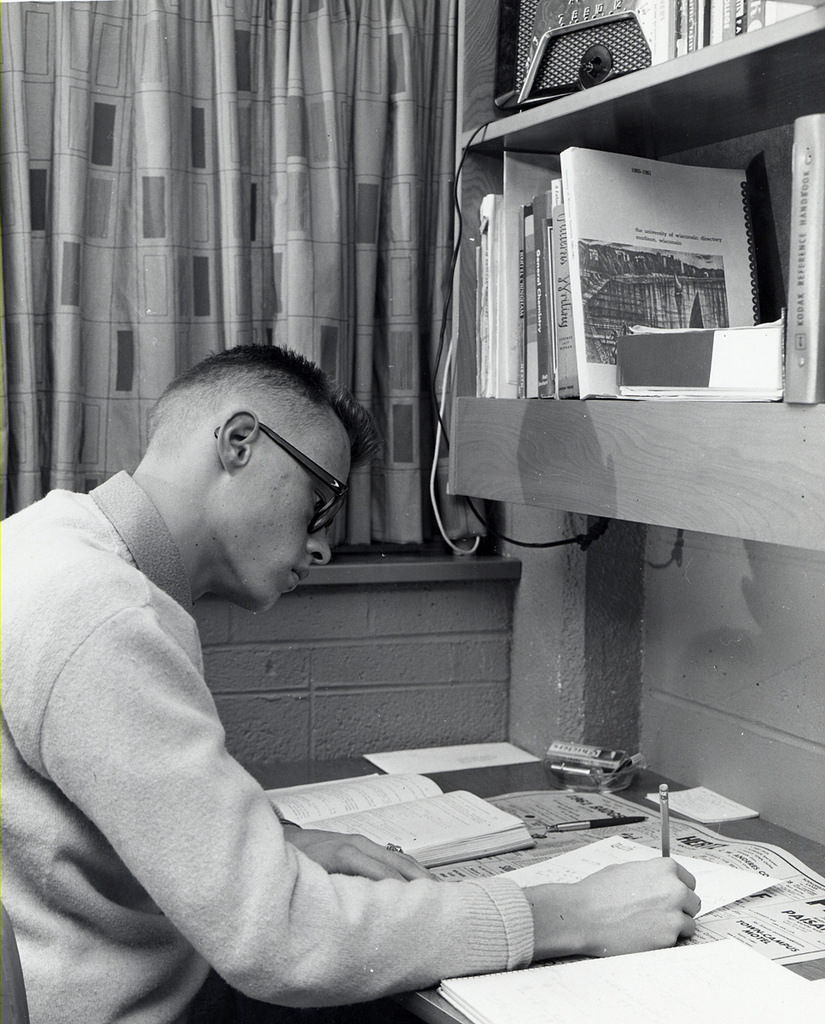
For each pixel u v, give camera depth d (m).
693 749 1.89
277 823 1.07
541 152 1.78
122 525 1.17
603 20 1.56
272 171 1.99
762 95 1.44
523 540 2.08
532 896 1.20
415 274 2.08
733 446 1.26
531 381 1.68
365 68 2.04
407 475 2.11
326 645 2.01
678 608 1.92
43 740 1.00
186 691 1.05
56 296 1.86
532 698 2.07
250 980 1.01
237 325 1.96
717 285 1.60
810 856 1.56
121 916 1.10
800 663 1.66
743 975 1.12
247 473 1.21
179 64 1.92
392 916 1.09
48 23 1.87
